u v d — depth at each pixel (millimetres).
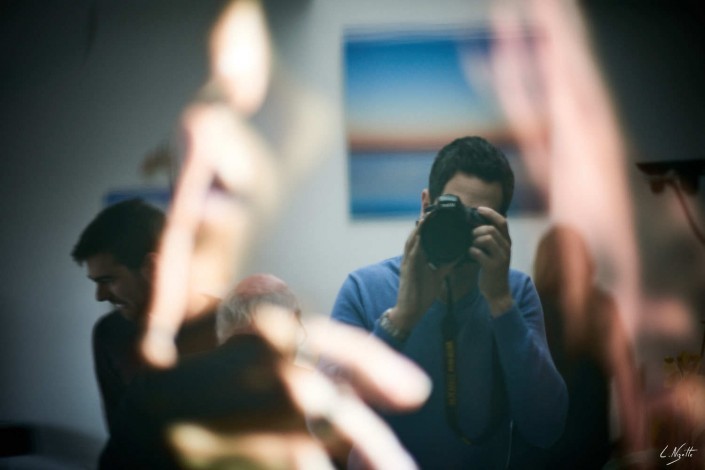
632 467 2344
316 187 2424
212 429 2098
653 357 2396
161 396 2102
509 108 2436
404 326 2307
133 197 2430
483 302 2311
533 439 2318
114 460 2092
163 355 2336
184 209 2420
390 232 2404
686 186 2443
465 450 2299
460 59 2445
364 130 2432
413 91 2434
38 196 2441
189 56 2467
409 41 2447
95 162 2447
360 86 2443
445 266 2303
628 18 2479
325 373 2297
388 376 2305
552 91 2449
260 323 2211
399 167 2420
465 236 2293
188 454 2090
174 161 2443
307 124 2443
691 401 2365
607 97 2457
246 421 2117
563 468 2332
